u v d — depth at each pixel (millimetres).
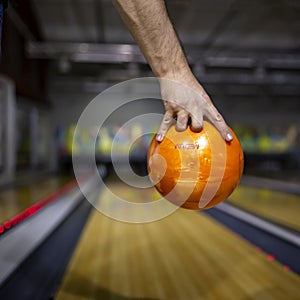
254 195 6840
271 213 4488
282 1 5707
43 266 2518
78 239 3924
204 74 9836
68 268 2822
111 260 3051
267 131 13281
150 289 2338
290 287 2352
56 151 11953
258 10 6137
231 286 2381
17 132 9906
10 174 7363
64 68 8359
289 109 13227
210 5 5832
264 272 2674
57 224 3279
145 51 892
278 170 13547
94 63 9203
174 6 5934
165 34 870
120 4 833
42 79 10359
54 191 6344
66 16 6742
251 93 12414
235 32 7402
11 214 3490
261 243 3443
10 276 1813
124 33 7426
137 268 2809
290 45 7992
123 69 9875
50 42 7648
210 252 3299
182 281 2488
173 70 900
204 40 7602
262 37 7664
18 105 9148
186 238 3922
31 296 2078
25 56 8445
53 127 11969
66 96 12023
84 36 7527
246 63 8859
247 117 13141
